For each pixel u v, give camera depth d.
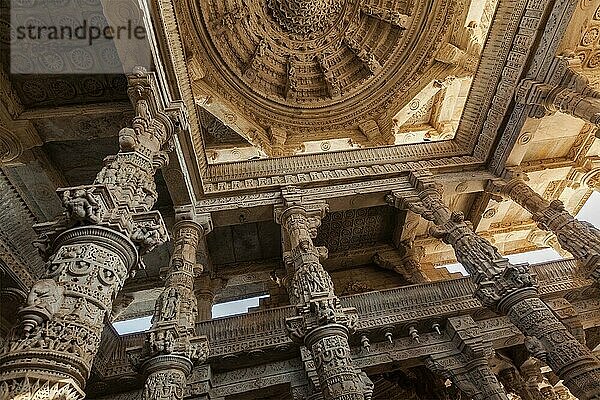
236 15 17.91
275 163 14.14
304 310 7.99
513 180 13.38
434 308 11.20
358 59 19.58
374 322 10.83
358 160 14.27
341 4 19.61
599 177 14.38
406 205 13.12
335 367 7.00
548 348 7.78
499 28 12.87
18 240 10.83
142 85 8.98
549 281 11.52
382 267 16.64
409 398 13.13
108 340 10.74
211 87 17.58
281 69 19.61
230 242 15.62
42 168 11.40
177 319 8.55
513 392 12.20
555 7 11.20
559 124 13.30
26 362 3.78
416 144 14.98
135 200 6.37
